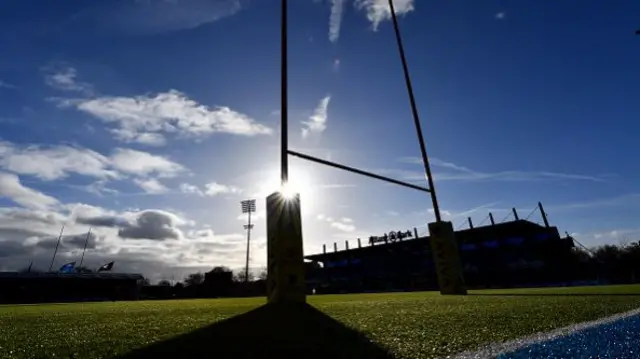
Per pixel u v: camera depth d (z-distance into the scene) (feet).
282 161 11.96
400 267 134.00
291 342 4.03
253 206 156.35
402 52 23.61
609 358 3.02
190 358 3.27
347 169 15.28
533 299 10.65
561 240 105.91
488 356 3.18
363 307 9.24
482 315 6.43
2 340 4.47
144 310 10.89
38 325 6.40
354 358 3.18
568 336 4.04
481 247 121.08
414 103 21.88
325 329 5.00
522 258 111.55
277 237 10.38
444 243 18.65
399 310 8.03
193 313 8.61
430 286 117.60
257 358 3.23
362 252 145.69
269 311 8.14
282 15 14.03
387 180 17.43
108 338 4.49
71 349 3.76
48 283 104.42
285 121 12.49
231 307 11.61
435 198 19.61
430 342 3.89
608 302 8.29
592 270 96.78
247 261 137.08
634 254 91.20
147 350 3.65
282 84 13.01
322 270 159.53
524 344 3.65
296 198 11.10
